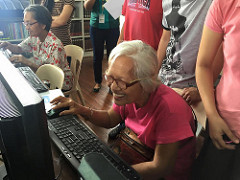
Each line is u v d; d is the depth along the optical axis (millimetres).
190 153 875
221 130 834
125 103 796
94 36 2938
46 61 1866
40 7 1752
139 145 952
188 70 1261
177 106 782
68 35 2523
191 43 1202
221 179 893
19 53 2143
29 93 516
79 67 2061
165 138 777
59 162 803
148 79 741
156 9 1546
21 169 549
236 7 718
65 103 1062
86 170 615
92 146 842
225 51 800
